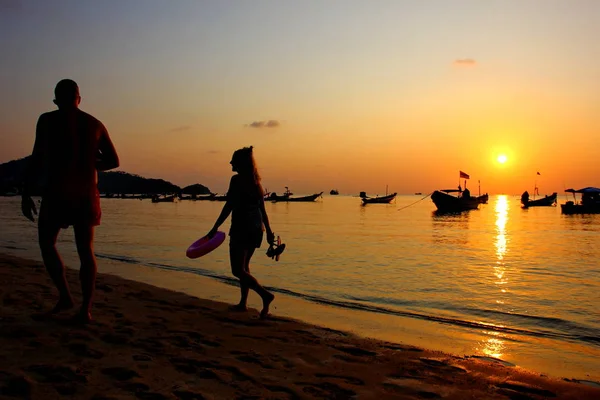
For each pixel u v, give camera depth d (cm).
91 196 490
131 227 3014
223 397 334
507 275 1175
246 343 477
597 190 5819
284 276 1105
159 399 325
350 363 432
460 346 573
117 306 615
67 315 536
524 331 662
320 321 674
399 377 400
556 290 979
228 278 1021
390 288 977
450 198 6266
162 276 1044
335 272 1180
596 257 1587
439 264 1373
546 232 2902
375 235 2578
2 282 737
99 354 412
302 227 3325
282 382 372
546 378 413
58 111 482
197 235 2328
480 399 359
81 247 502
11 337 446
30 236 2111
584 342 610
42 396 320
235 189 591
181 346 453
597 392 382
